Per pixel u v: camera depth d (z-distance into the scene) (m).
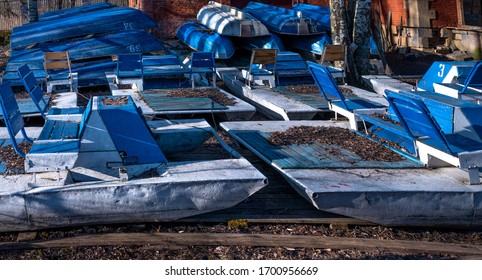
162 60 19.45
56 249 8.54
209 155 11.29
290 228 9.29
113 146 9.71
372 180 9.69
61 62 17.84
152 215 9.16
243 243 8.74
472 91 13.04
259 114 16.86
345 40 19.41
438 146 10.17
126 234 8.94
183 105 15.20
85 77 19.55
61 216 8.95
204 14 25.84
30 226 8.92
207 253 8.50
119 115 10.00
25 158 9.25
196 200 9.20
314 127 13.30
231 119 14.95
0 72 23.28
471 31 27.14
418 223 9.35
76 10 27.27
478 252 8.67
